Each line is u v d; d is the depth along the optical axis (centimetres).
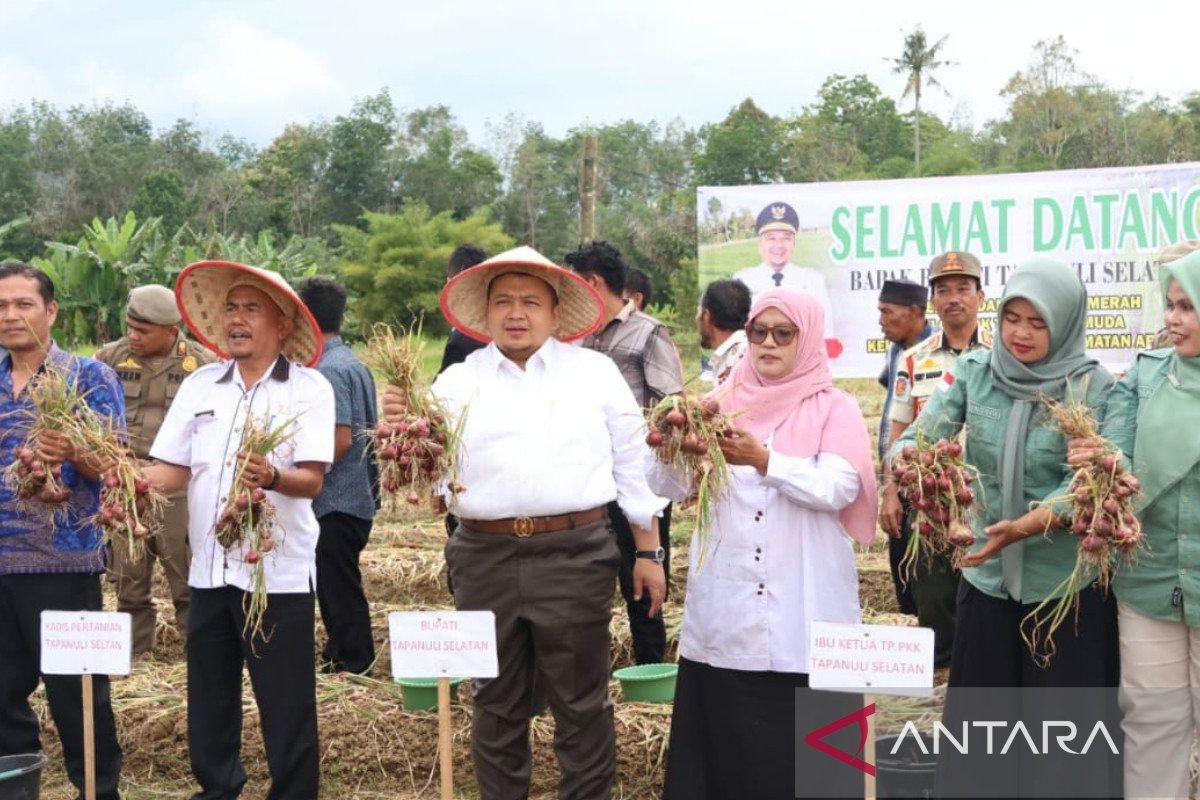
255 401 513
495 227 4909
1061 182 1055
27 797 506
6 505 529
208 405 521
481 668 440
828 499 437
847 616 452
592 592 471
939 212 1076
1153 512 423
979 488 444
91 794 488
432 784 621
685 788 463
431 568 892
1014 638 438
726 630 452
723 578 453
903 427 662
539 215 7212
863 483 448
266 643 512
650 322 672
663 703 630
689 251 4922
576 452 471
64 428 486
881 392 1238
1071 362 434
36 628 531
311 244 4744
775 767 450
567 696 474
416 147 7519
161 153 8056
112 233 2194
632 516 494
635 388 662
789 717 449
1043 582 429
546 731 605
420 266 4612
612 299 667
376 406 703
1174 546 421
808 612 446
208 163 8062
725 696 455
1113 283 1055
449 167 7331
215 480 513
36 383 525
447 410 466
